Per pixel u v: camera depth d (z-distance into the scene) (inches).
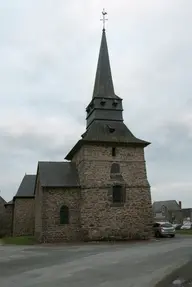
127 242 964.0
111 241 1000.2
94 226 1022.4
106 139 1085.1
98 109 1158.3
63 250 749.3
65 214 1034.1
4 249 802.8
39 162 1151.6
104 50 1269.7
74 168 1154.0
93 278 406.3
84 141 1059.3
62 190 1048.8
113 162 1079.6
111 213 1040.8
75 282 382.9
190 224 2365.9
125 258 582.9
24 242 1050.1
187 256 599.5
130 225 1046.4
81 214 1026.7
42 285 366.9
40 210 1071.0
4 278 411.2
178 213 3043.8
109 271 454.6
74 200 1048.2
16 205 1518.2
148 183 1091.3
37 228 1145.4
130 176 1082.7
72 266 502.0
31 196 1536.7
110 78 1225.4
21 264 533.3
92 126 1131.3
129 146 1106.7
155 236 1216.2
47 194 1034.1
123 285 364.8
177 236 1267.2
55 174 1097.4
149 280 391.5
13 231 1502.2
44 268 487.2
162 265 501.0
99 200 1041.5
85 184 1042.7
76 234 1024.9
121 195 1064.8
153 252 668.1
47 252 709.9
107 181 1058.7
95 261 550.9
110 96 1186.0
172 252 663.8
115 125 1148.5
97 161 1067.3
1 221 1571.1
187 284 370.6
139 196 1073.5
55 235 1011.3
